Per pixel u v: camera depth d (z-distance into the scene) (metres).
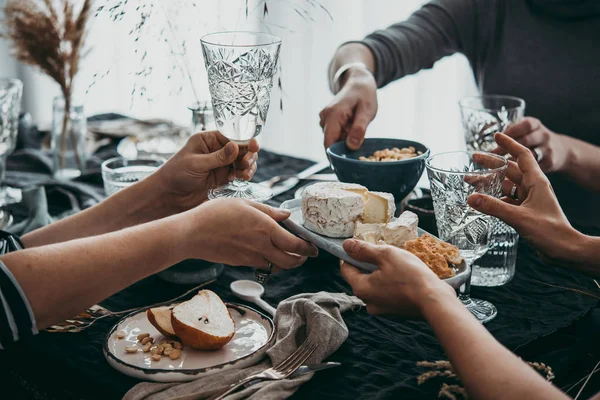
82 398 0.93
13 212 1.52
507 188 1.14
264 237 1.04
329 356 0.97
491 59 2.01
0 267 0.85
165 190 1.23
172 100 2.37
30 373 1.01
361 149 1.46
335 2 2.62
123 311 1.10
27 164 1.85
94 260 0.91
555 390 0.71
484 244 1.05
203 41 1.11
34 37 1.66
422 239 1.00
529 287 1.18
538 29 1.92
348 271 0.96
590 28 1.85
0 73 3.38
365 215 1.06
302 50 2.72
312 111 2.81
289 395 0.87
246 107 1.14
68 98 1.72
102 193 1.63
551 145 1.50
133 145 1.82
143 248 0.95
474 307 1.09
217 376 0.89
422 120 2.61
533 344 0.99
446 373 0.87
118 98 3.08
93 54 3.06
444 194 1.03
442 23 1.97
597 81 1.86
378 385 0.91
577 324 1.04
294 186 1.60
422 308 0.82
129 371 0.90
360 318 1.09
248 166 1.26
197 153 1.22
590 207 1.89
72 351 1.00
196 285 1.20
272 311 1.09
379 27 2.61
